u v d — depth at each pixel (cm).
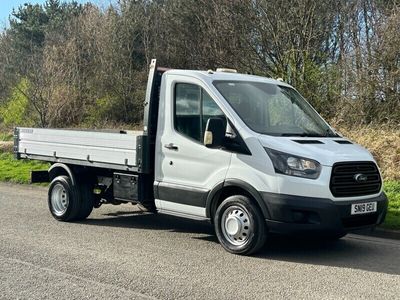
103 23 3103
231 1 2123
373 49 1658
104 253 754
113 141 897
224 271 670
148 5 3089
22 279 629
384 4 1812
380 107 1633
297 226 699
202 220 794
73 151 977
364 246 831
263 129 766
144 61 3080
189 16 2658
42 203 1215
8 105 3212
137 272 660
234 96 793
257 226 728
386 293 594
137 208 1167
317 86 1841
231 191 771
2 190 1447
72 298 563
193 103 809
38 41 4509
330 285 620
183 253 760
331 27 1952
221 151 762
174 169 820
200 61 2345
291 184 701
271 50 1995
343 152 734
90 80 3030
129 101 2973
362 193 731
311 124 837
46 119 2797
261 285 613
